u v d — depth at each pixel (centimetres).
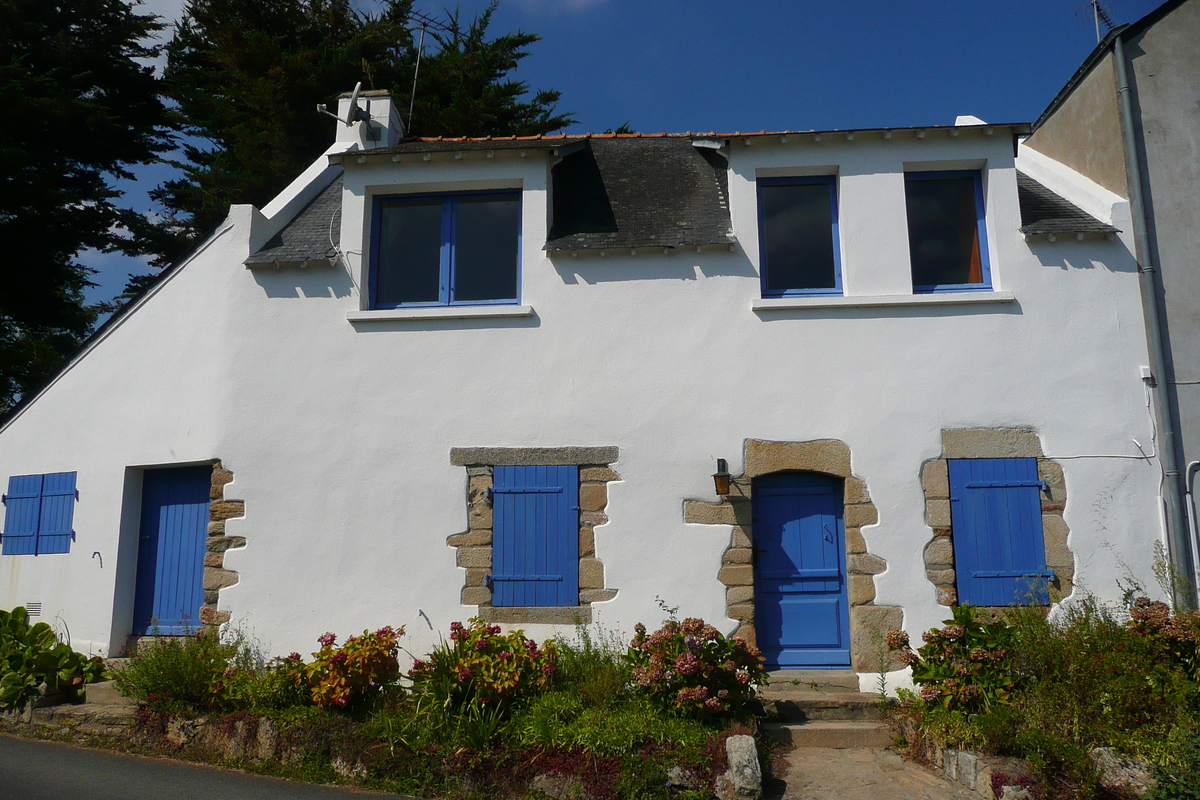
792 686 815
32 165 1967
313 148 2295
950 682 704
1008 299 867
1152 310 859
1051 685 668
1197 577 810
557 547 870
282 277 949
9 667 875
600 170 1050
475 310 912
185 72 2436
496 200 973
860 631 827
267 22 2462
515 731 691
